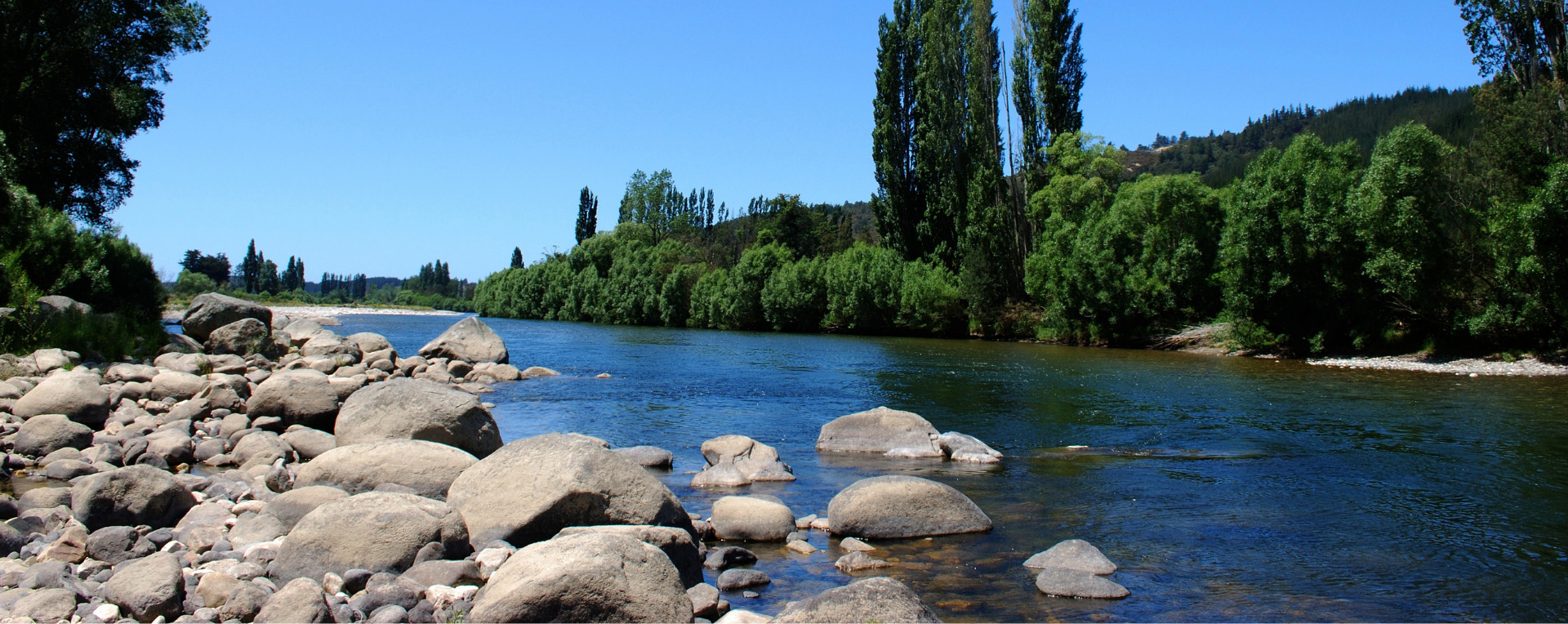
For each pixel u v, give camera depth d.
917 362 31.09
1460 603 6.44
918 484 8.57
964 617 6.10
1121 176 53.34
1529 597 6.56
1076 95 51.09
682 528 7.50
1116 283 42.09
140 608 5.38
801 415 17.09
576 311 94.44
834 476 11.24
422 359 25.66
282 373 14.23
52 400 12.11
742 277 69.69
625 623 5.44
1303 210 33.25
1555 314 27.03
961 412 17.44
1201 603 6.41
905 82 57.66
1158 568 7.25
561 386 22.62
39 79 27.72
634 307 81.62
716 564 7.26
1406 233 29.33
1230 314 36.81
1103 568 7.03
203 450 11.34
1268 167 35.31
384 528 6.65
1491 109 29.94
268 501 8.73
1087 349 40.34
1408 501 9.68
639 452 11.93
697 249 91.38
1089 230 44.69
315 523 6.65
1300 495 10.02
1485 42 33.25
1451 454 12.60
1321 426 15.38
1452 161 29.80
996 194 52.62
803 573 7.11
